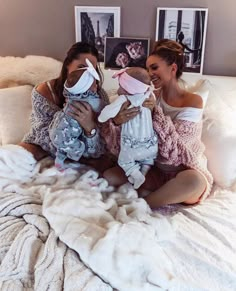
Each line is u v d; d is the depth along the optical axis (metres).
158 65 1.68
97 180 1.62
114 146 1.59
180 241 1.28
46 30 2.31
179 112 1.65
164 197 1.53
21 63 2.24
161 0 2.05
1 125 1.96
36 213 1.35
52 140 1.60
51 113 1.75
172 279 1.09
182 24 2.06
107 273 1.09
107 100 1.71
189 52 2.10
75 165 1.73
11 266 1.12
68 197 1.39
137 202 1.48
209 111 1.83
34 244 1.20
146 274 1.12
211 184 1.63
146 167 1.59
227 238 1.29
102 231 1.23
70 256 1.15
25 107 2.03
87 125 1.54
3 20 2.36
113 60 2.21
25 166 1.69
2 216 1.36
